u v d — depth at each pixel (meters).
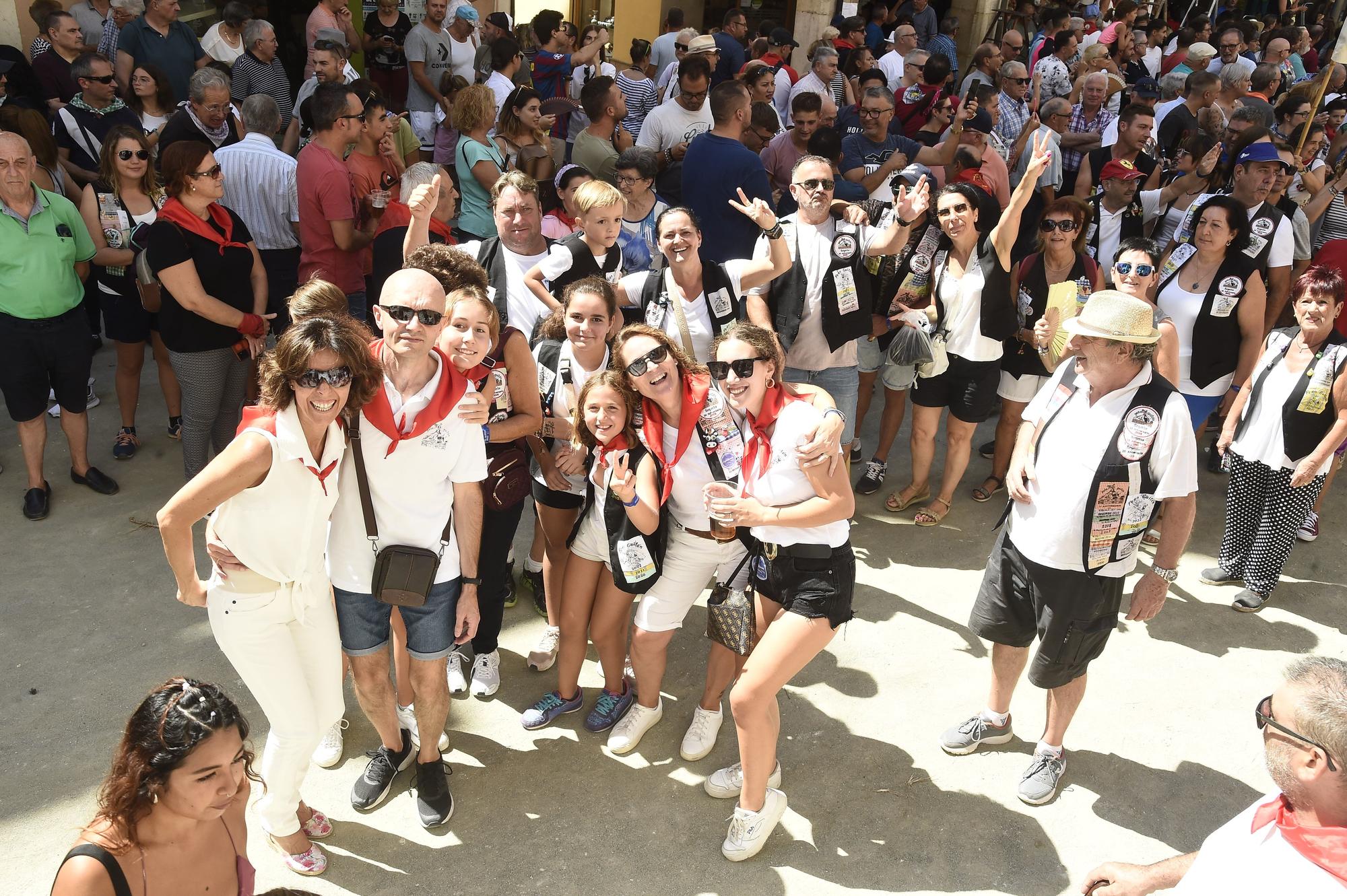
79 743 3.59
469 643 4.32
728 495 3.11
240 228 4.79
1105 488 3.15
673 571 3.49
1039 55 11.83
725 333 3.11
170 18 7.45
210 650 4.14
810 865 3.31
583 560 3.62
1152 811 3.63
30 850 3.15
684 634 4.49
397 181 6.00
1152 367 3.18
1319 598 5.08
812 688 4.18
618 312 4.01
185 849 2.09
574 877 3.20
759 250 4.58
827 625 3.07
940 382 5.22
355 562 3.01
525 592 4.70
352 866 3.19
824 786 3.65
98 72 6.17
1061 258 5.06
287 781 3.00
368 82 5.79
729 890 3.19
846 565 3.12
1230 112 8.68
